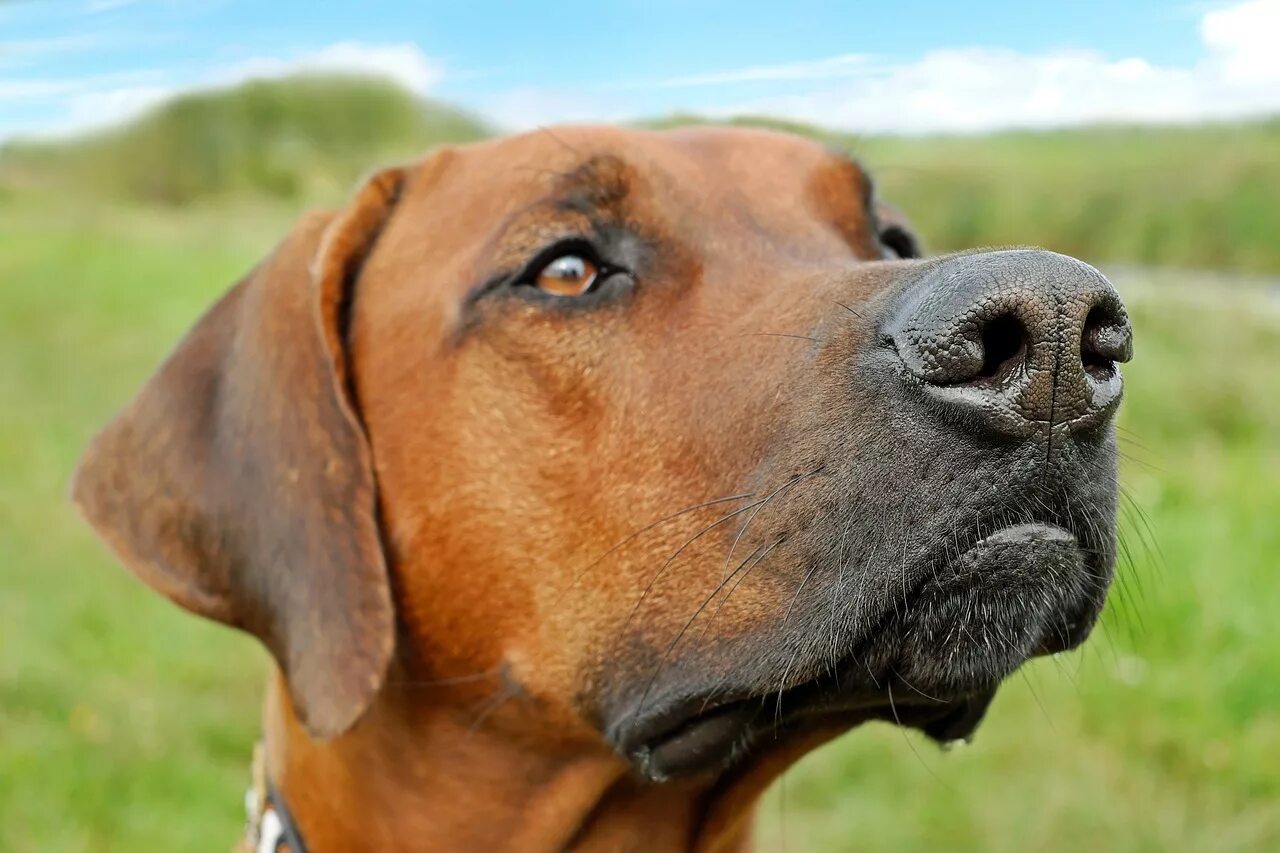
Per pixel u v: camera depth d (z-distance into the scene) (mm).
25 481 1298
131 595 1028
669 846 450
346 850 438
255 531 413
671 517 376
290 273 433
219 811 755
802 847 727
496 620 406
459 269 413
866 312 349
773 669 354
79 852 706
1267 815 723
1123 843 713
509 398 400
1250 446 1222
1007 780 766
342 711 394
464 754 423
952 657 337
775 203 426
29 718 836
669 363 387
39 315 2107
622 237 403
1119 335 314
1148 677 826
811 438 348
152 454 431
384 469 419
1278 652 830
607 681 391
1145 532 944
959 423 318
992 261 313
